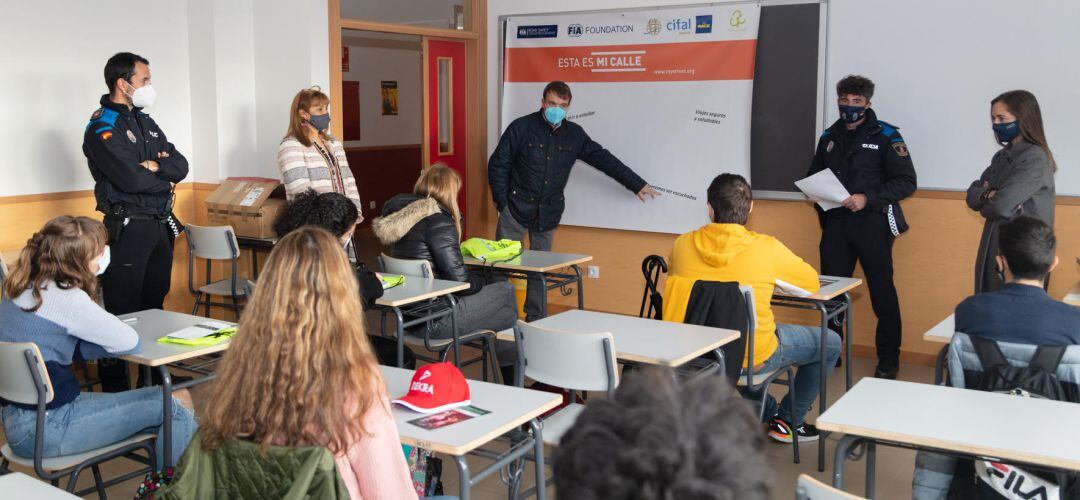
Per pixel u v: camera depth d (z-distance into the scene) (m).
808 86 5.38
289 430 1.60
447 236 4.12
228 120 5.68
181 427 2.74
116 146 4.20
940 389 2.38
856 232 4.90
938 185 5.02
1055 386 2.32
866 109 4.85
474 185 6.88
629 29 5.97
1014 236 2.45
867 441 2.13
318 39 5.62
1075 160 4.63
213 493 1.62
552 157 5.87
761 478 0.65
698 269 3.43
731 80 5.63
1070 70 4.58
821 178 4.82
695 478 0.63
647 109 5.97
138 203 4.34
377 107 9.89
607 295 6.35
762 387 3.43
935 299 5.12
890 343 4.92
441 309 3.97
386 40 9.91
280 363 1.61
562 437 0.73
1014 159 3.95
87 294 2.67
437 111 6.59
